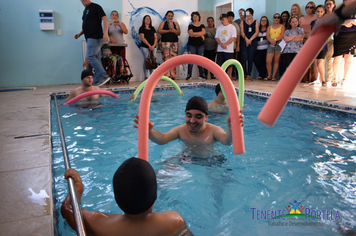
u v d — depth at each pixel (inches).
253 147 101.7
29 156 85.1
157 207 62.7
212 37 366.3
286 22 319.9
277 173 79.7
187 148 96.9
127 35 362.0
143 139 61.5
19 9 312.8
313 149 99.7
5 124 129.3
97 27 261.6
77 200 50.5
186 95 240.7
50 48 330.3
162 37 354.3
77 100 190.7
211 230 55.0
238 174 79.3
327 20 20.4
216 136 95.7
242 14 346.6
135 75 376.2
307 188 70.8
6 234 46.4
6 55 315.6
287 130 125.6
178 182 74.7
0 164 78.6
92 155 98.3
